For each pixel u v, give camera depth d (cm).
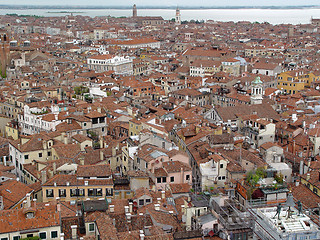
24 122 19438
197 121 18012
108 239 7712
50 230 8394
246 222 8462
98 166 11531
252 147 14812
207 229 8500
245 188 10088
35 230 8288
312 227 7700
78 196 10931
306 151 16138
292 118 18612
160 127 15912
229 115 19475
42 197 11281
